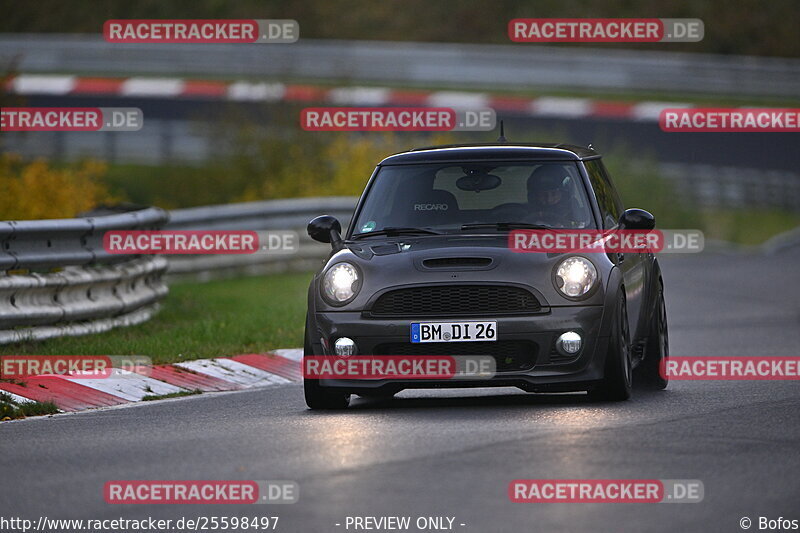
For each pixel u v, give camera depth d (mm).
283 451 25969
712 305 66688
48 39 150000
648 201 109125
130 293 48906
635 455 24734
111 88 130875
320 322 32781
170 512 21125
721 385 37500
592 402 33188
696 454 24828
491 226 34438
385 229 35000
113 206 54562
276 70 143375
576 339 32031
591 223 34531
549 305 32094
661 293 38875
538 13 181250
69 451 26875
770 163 133750
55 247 43750
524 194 35156
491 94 144000
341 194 93188
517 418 29969
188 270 70312
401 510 20578
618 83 150750
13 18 184875
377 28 177625
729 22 182750
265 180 99250
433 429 28375
